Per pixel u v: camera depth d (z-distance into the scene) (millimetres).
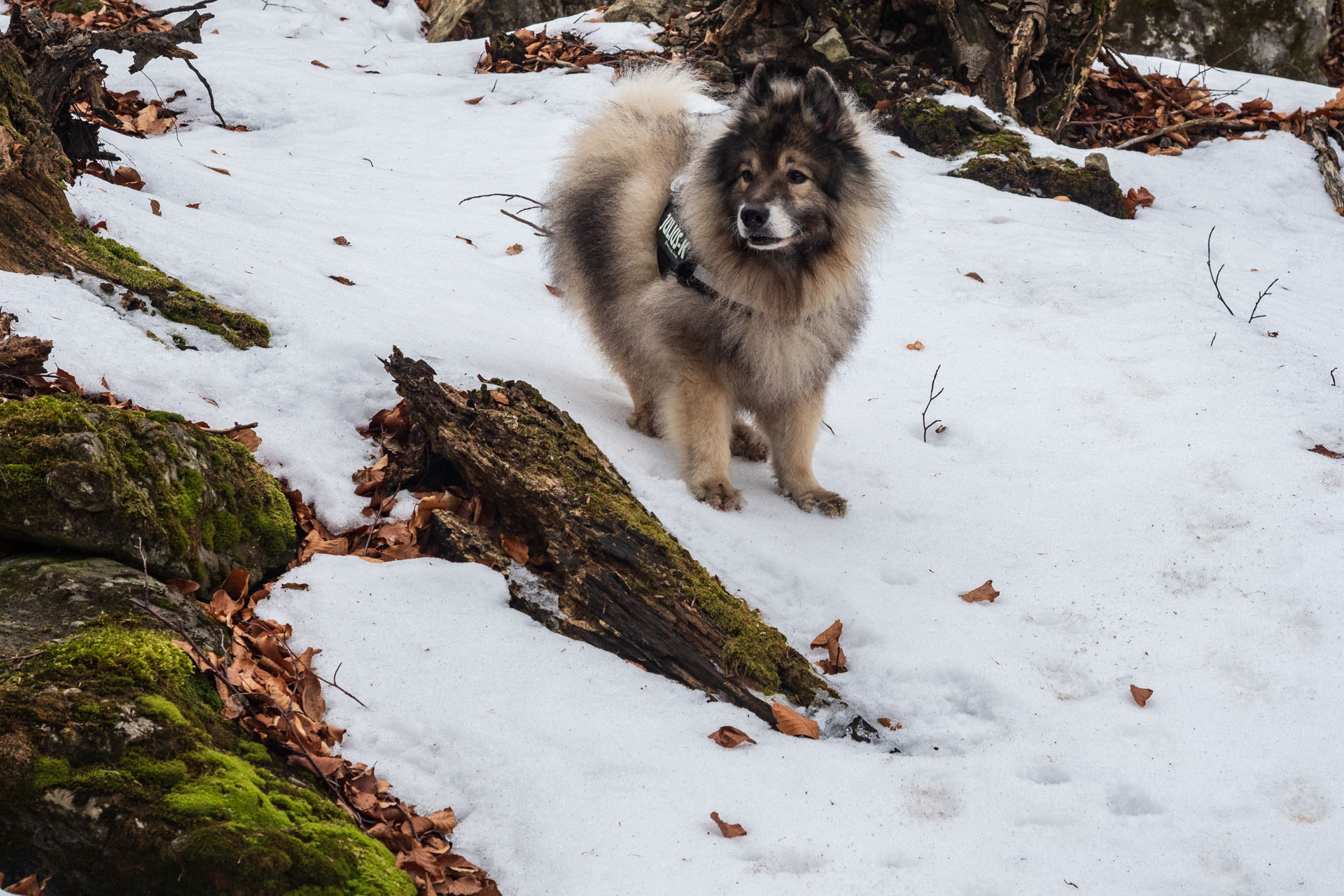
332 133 9094
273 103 9570
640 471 4688
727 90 10312
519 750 3152
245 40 11422
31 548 3170
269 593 3557
